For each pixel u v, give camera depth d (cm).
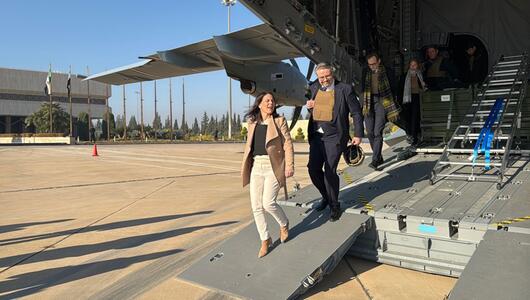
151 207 638
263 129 347
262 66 1310
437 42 809
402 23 805
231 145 3244
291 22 646
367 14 788
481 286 248
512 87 570
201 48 1274
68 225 529
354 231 353
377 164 569
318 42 689
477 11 788
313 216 404
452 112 679
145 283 335
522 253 274
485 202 376
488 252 280
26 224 536
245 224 523
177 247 431
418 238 346
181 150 2367
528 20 747
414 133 680
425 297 301
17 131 7450
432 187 452
